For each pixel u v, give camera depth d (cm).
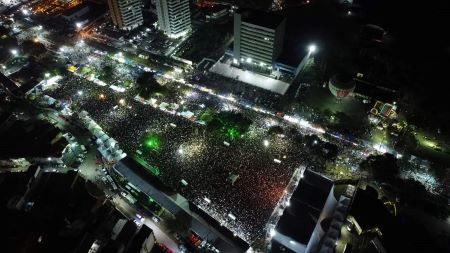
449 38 19675
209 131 14325
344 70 17500
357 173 12838
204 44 19788
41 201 11388
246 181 12544
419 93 16275
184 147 13825
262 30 16188
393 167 12369
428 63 18025
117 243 10031
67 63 18450
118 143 14075
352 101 16312
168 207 11638
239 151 13650
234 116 14650
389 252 8900
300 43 18750
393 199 12056
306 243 9350
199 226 11162
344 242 9044
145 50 19488
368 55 18675
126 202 12250
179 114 15262
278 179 12588
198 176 12762
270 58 17088
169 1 18538
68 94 16562
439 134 14650
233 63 18412
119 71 17900
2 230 10400
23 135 13850
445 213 11719
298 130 14662
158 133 14438
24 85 16612
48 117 15500
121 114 15400
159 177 12756
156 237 11325
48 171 13062
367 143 14100
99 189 12250
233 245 10644
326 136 14375
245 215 11550
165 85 16988
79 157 13788
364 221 9288
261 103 16075
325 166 13038
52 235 10400
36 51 18462
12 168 13412
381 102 15788
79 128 14862
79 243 10031
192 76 17675
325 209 10106
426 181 12788
